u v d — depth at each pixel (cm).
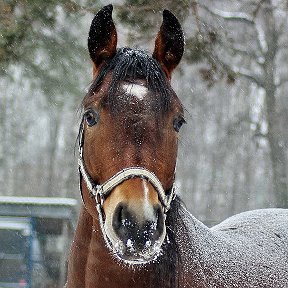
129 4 720
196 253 380
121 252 304
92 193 341
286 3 932
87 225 369
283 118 2095
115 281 355
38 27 809
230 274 393
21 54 839
